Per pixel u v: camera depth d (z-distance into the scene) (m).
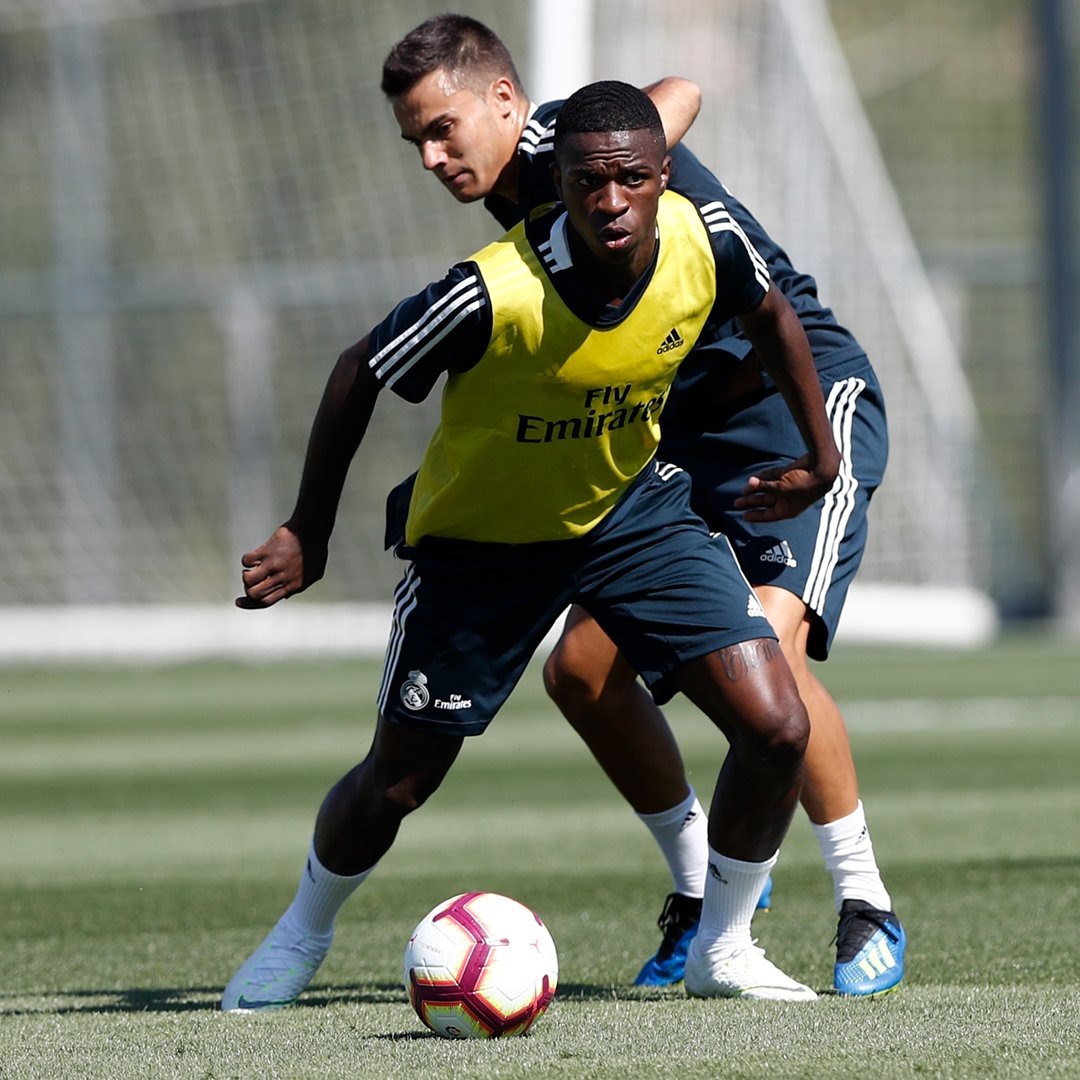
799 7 69.81
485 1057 10.60
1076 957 14.57
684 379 15.51
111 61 80.56
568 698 14.79
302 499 12.68
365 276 75.06
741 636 12.80
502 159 14.23
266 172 79.31
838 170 72.31
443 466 12.68
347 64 78.12
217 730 44.16
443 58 14.03
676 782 14.99
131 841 25.75
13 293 78.00
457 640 12.92
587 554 12.97
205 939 17.34
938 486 74.38
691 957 13.45
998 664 60.38
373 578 76.19
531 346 11.91
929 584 73.81
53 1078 10.32
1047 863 20.58
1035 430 99.31
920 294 75.06
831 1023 11.44
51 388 79.81
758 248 15.62
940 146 114.81
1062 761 33.56
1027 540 94.44
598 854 23.12
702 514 15.56
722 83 65.88
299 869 22.33
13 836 26.69
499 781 33.31
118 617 73.06
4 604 78.50
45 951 16.77
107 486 77.88
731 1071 9.86
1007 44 117.88
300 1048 11.14
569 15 54.28
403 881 20.89
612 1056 10.47
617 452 12.60
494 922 11.52
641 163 11.39
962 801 27.62
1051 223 71.38
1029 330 100.19
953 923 16.59
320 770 35.12
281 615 72.69
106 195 80.56
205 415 79.88
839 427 15.41
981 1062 9.95
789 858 22.31
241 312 75.75
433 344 11.90
